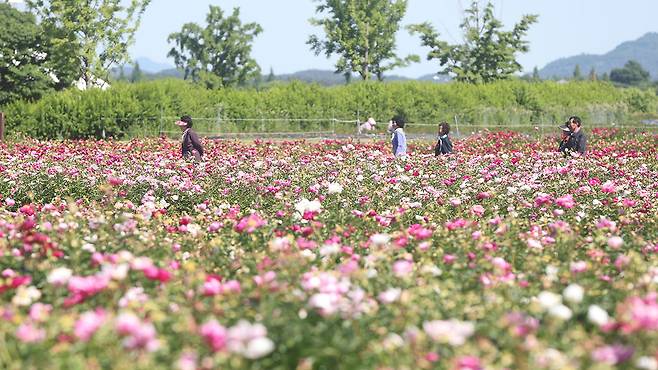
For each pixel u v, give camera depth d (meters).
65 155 44.72
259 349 10.00
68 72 123.94
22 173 34.75
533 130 103.75
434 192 29.08
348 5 174.38
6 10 130.12
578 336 11.33
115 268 13.55
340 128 112.69
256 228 19.52
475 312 12.84
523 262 17.62
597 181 30.47
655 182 32.69
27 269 15.55
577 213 24.70
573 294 12.34
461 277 15.47
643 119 137.00
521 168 37.78
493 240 19.14
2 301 13.52
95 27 119.62
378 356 11.02
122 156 45.50
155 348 10.14
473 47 173.38
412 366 10.73
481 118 119.00
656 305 11.33
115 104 86.44
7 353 10.46
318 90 114.56
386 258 15.56
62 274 13.16
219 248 17.95
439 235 19.86
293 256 15.17
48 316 11.94
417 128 112.38
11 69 123.69
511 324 11.51
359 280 13.85
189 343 10.99
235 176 33.69
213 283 12.88
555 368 10.38
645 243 19.72
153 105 89.44
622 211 24.69
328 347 11.08
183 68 189.12
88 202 29.31
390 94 115.88
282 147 63.53
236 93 108.00
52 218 21.38
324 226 20.75
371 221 22.20
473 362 10.15
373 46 175.88
